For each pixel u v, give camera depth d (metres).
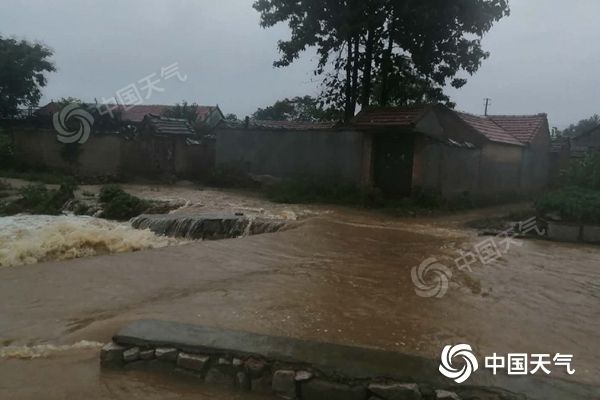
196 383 4.68
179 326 5.24
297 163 21.70
